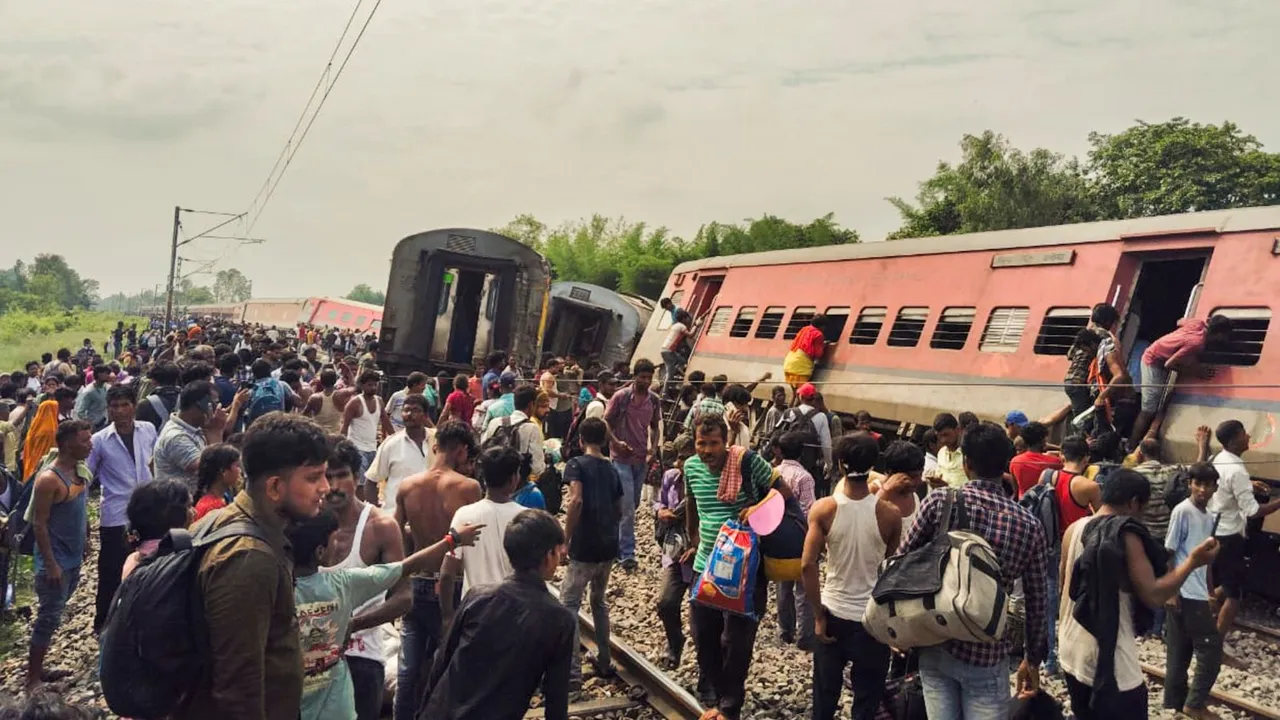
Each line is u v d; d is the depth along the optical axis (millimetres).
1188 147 32156
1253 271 9617
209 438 8812
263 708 3184
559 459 10227
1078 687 4930
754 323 16781
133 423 7668
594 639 8250
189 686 3211
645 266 44375
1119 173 33406
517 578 4348
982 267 12625
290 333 51625
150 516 4914
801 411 11188
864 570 5668
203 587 3162
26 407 12398
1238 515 7785
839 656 5742
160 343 32625
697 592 6039
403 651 5902
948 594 4469
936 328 12992
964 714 4684
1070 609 4961
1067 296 11328
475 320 21422
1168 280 12195
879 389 13453
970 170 34469
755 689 7254
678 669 7539
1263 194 30922
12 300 104500
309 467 3416
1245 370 9328
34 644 6902
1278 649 8594
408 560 4539
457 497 5926
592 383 18422
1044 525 7387
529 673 4191
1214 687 7605
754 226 43406
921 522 4902
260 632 3191
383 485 7652
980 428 4918
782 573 6004
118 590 3309
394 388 19344
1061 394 10852
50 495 6949
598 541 6957
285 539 3482
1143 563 4707
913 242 14000
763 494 6152
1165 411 9852
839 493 5750
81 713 2639
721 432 6164
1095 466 8570
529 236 59312
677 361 18156
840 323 14984
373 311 56219
